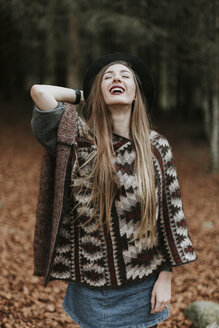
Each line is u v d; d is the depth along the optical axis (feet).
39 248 5.28
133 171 4.68
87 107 5.40
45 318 9.09
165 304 4.93
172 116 53.21
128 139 4.86
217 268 12.32
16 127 38.88
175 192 4.98
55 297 10.16
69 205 4.83
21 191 20.54
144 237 4.71
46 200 5.19
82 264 4.78
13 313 9.14
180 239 4.89
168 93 60.03
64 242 4.88
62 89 5.24
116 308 4.81
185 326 8.87
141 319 4.94
